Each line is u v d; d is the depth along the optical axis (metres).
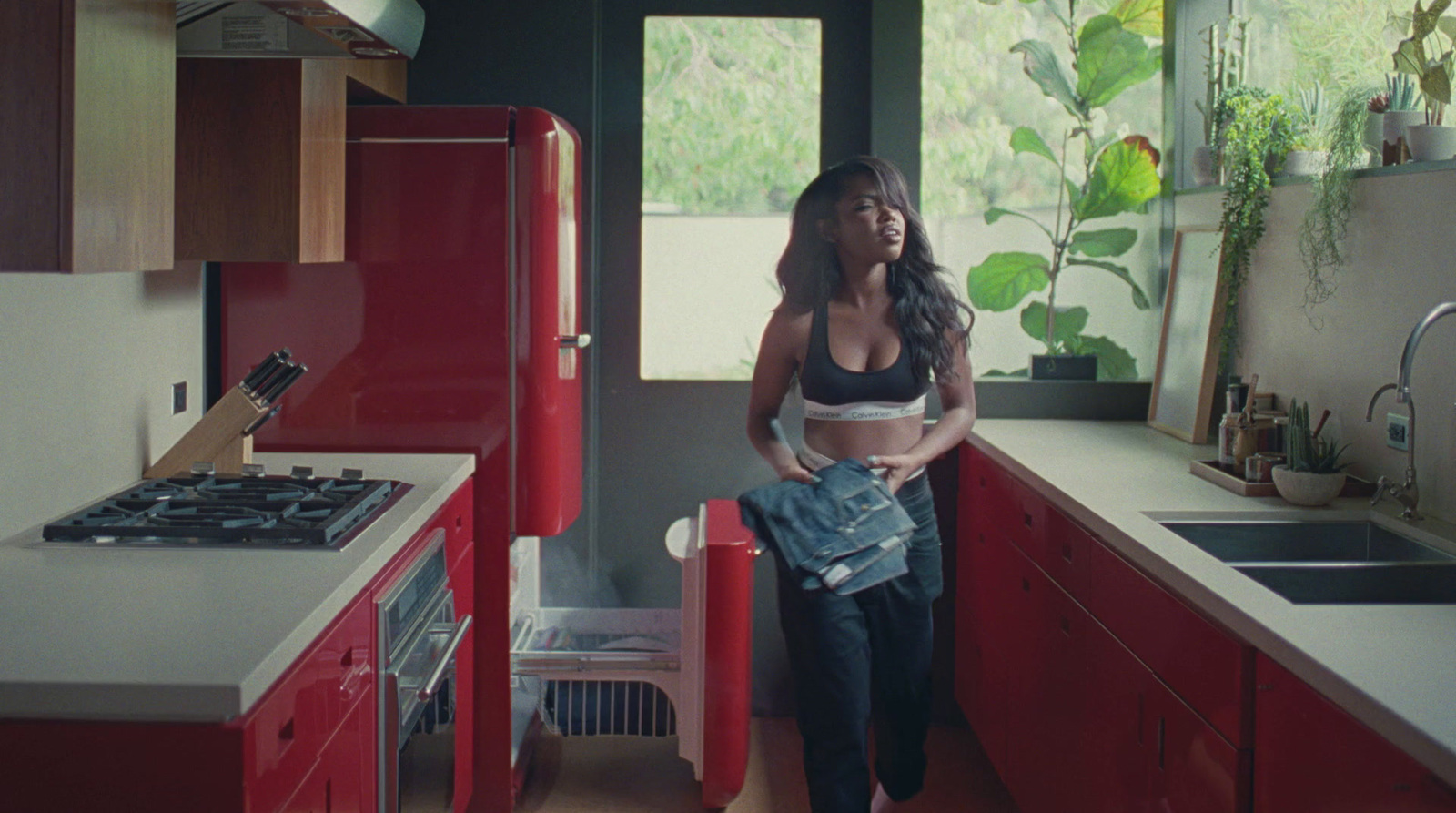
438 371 3.14
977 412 3.97
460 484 2.86
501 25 3.88
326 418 3.16
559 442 3.21
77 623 1.59
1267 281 3.25
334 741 1.78
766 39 3.95
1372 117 2.75
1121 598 2.33
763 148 3.98
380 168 3.10
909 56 3.88
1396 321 2.59
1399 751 1.37
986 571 3.52
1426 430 2.47
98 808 1.40
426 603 2.32
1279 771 1.69
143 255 1.89
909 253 3.07
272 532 2.02
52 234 1.67
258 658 1.45
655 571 4.06
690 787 3.54
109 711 1.38
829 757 2.88
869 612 3.06
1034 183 3.97
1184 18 3.79
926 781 3.58
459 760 2.87
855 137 3.98
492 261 3.11
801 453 3.19
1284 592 2.11
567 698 3.57
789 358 3.12
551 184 3.12
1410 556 2.32
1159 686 2.13
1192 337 3.55
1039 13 3.92
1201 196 3.60
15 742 1.40
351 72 2.95
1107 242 3.98
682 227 3.99
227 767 1.40
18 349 2.11
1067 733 2.69
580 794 3.47
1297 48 3.31
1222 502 2.58
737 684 3.23
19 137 1.66
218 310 3.30
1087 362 3.95
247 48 2.33
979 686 3.61
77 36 1.66
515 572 3.52
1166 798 2.10
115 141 1.78
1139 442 3.46
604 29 3.92
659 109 3.96
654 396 4.02
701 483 4.04
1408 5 2.74
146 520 2.11
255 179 2.54
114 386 2.48
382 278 3.13
